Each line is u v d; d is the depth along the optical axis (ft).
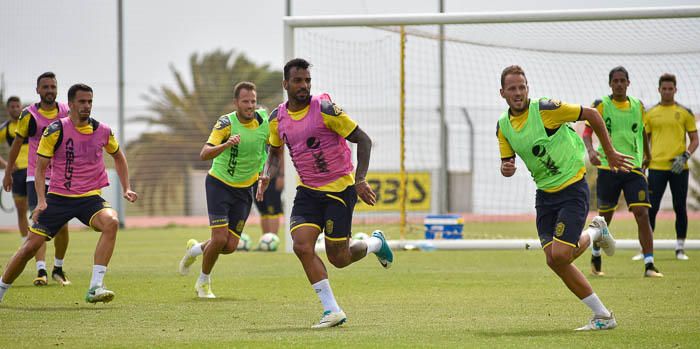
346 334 80.84
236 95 110.63
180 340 78.28
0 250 200.13
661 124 155.02
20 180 150.71
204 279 111.04
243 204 113.09
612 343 74.90
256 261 163.73
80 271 147.13
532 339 77.20
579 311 95.76
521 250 188.96
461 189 277.64
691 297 106.32
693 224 262.47
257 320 90.99
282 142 91.15
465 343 75.31
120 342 77.51
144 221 345.72
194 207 356.59
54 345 76.13
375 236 99.91
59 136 101.30
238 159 110.93
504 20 175.11
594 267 133.18
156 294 114.11
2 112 322.96
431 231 196.65
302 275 137.80
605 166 134.21
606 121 132.46
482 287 119.34
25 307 101.35
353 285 122.52
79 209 102.73
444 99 237.86
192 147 359.87
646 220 130.82
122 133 324.39
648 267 130.21
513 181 276.41
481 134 274.36
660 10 171.01
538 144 83.25
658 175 156.04
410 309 98.48
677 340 76.33
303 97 85.20
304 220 86.69
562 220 82.48
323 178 86.48
